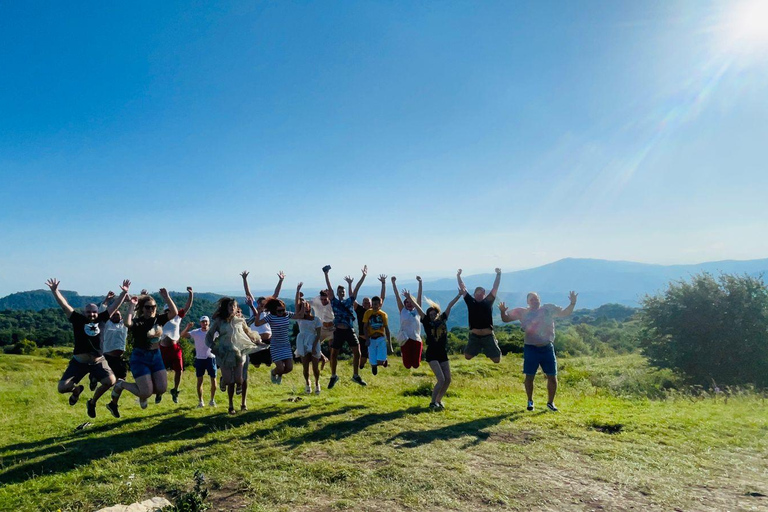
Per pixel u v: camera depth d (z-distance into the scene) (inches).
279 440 264.2
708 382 983.6
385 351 402.3
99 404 425.4
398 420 309.6
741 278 1021.8
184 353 1242.6
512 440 268.5
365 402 375.9
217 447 252.7
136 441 276.1
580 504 182.7
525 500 185.5
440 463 225.3
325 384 567.2
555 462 230.7
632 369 998.4
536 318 354.6
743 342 982.4
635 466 226.1
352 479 203.5
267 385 554.9
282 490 192.4
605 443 263.9
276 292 371.9
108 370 290.4
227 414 338.3
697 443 264.5
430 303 359.9
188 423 317.1
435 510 175.2
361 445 253.6
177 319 403.2
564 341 1918.1
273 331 363.9
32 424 339.3
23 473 229.1
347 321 396.8
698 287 1039.0
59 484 206.1
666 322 1058.7
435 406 349.7
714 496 191.9
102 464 233.8
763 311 971.3
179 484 201.0
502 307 369.4
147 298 290.7
